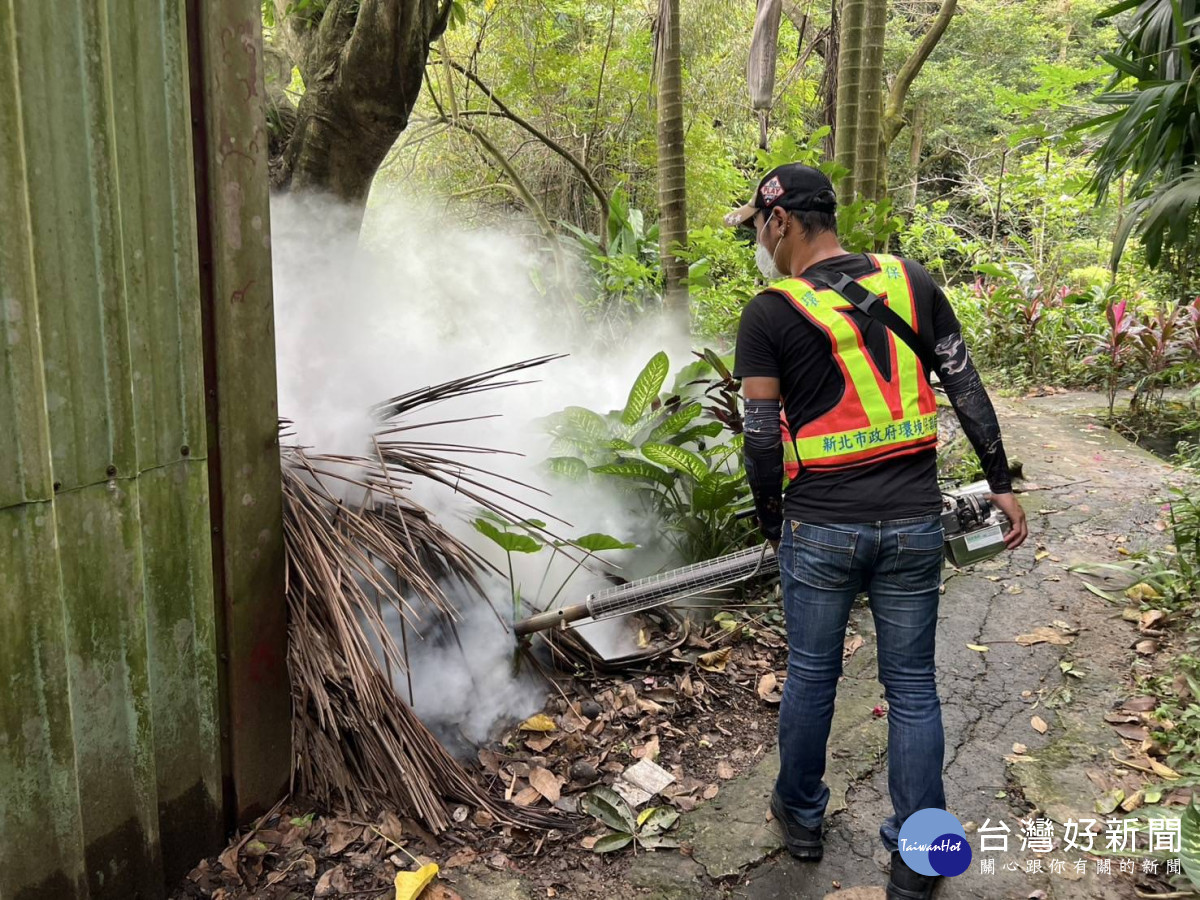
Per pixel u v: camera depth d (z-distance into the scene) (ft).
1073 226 30.48
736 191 27.73
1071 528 13.12
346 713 7.28
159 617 6.03
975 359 25.22
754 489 6.13
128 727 5.84
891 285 5.85
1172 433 18.88
